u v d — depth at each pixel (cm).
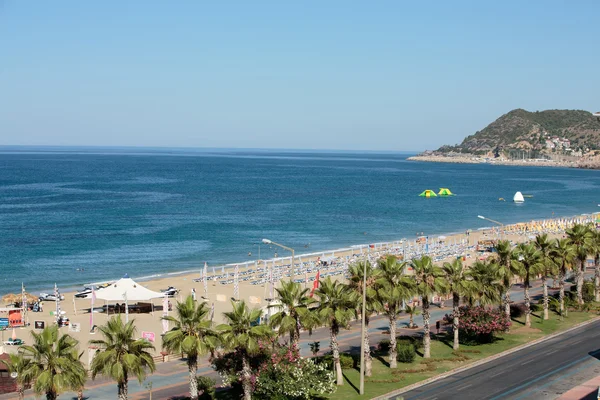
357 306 5769
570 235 9100
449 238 16475
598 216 19738
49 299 9394
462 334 7312
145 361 4416
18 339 7181
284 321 5153
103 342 4384
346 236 16912
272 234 16862
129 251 13938
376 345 7138
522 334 7662
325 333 7700
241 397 5262
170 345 4625
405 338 7275
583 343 7294
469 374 6122
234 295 9844
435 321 8394
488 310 7425
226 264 12700
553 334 7706
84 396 5400
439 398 5391
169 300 9388
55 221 17862
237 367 5225
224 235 16375
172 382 5800
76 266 12300
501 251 7788
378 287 5866
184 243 15062
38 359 4212
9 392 5381
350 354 6744
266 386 5006
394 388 5628
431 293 6512
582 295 9575
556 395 5469
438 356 6700
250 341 4791
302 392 5009
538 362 6519
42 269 11994
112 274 11706
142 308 8831
